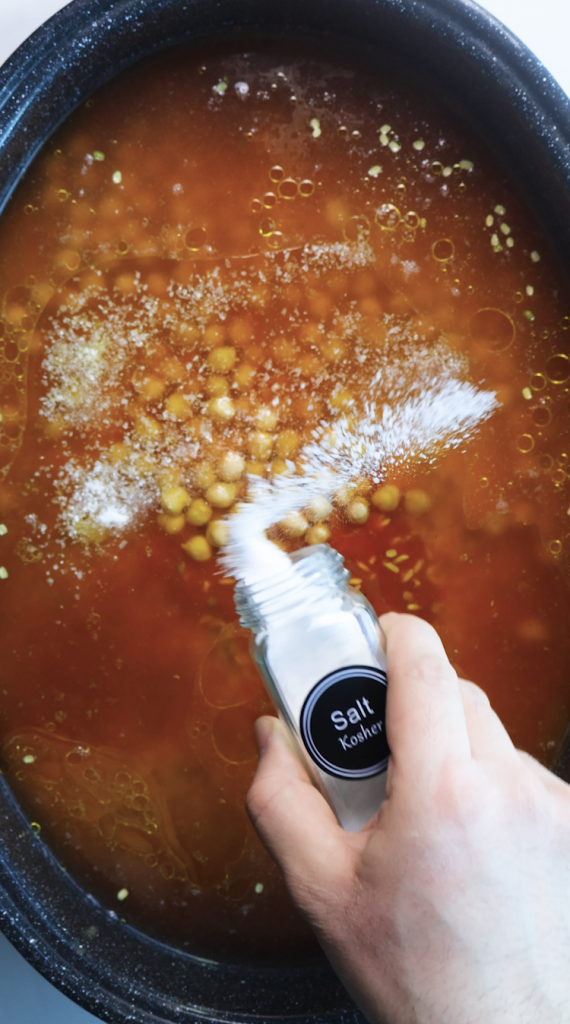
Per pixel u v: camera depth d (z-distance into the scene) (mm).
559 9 465
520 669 446
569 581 446
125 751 440
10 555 439
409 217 437
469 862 311
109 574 443
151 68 422
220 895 437
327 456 446
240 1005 415
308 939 433
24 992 463
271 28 417
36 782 438
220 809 438
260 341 443
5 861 406
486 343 443
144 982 417
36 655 440
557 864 322
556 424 445
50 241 432
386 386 446
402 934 312
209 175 433
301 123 430
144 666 442
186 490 445
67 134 426
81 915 430
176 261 437
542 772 356
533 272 438
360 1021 399
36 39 394
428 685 333
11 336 434
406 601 446
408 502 447
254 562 349
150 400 441
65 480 440
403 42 410
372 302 441
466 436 447
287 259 438
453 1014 307
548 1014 310
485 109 417
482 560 448
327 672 345
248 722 440
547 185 418
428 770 319
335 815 346
